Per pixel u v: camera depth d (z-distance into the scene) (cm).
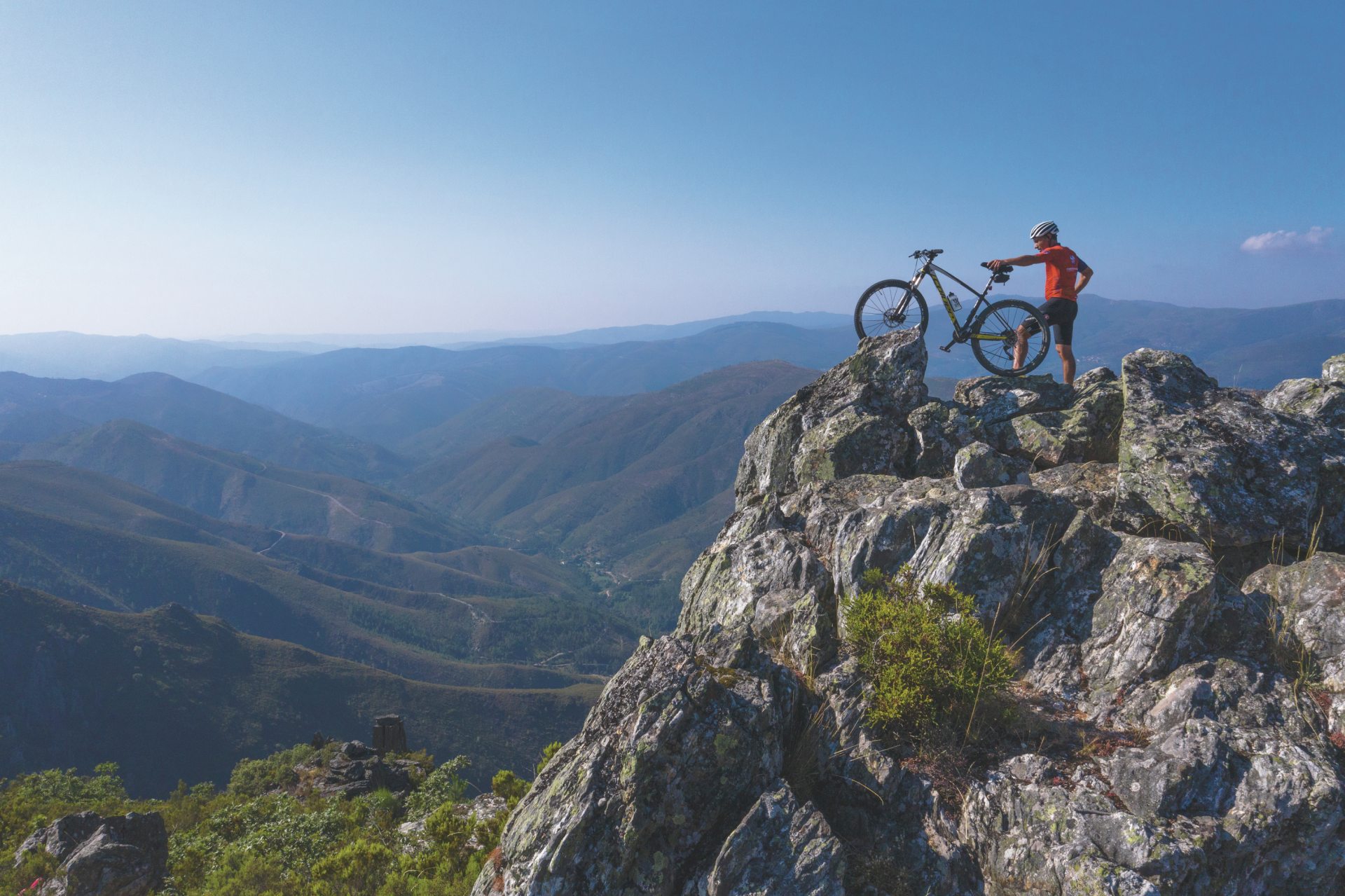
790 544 1068
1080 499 1062
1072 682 806
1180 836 582
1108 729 734
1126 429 1058
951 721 760
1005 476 1150
